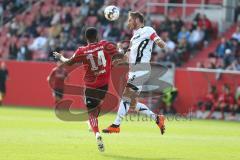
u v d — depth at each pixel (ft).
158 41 166.30
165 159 142.31
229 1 384.88
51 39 385.91
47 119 260.01
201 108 319.88
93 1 394.32
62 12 399.44
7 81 366.63
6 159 134.10
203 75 325.42
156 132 214.90
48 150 150.82
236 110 312.71
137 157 143.74
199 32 361.10
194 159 144.25
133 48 169.99
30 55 381.40
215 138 203.00
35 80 361.10
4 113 292.20
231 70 326.24
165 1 390.83
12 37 398.01
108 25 376.89
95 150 153.58
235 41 344.28
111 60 164.55
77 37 378.32
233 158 148.05
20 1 418.10
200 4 389.19
